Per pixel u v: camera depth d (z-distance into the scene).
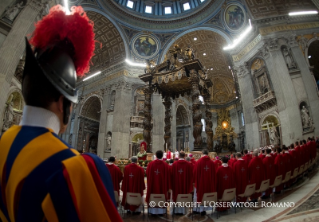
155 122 22.56
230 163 6.92
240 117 30.38
